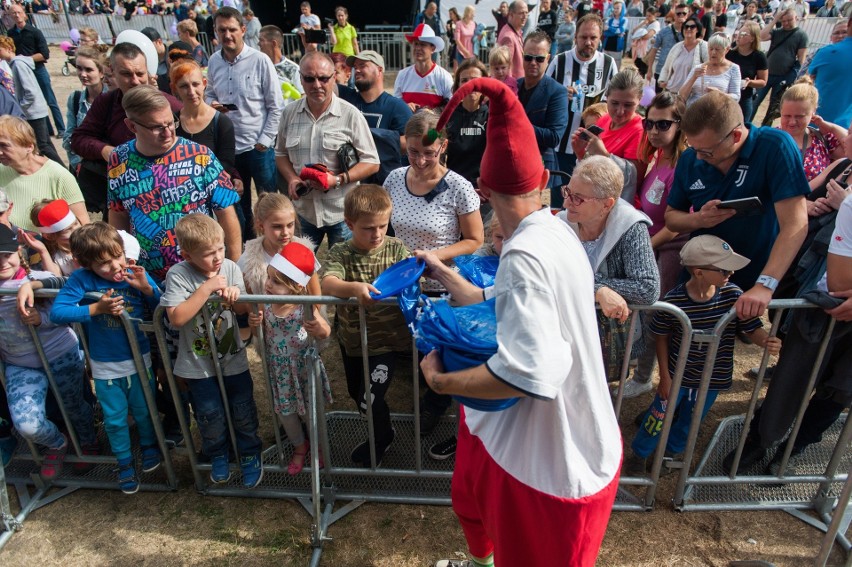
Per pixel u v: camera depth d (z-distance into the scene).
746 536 2.84
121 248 2.69
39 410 2.82
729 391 3.92
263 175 5.28
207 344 2.73
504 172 1.58
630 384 3.77
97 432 3.48
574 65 5.52
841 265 2.46
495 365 1.51
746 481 2.99
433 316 1.70
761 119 10.57
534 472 1.76
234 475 3.18
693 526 2.90
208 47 15.62
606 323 2.65
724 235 2.92
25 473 3.20
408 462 3.24
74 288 2.67
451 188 3.17
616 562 2.71
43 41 9.12
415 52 5.94
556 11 13.76
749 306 2.51
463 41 13.44
